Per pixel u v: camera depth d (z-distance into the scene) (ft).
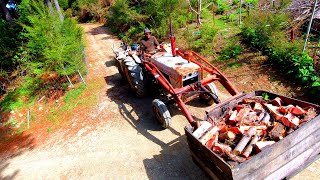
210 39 30.07
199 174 14.05
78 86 28.07
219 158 10.27
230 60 26.45
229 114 13.65
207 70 17.46
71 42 27.45
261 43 26.63
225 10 45.29
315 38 25.96
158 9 39.91
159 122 18.25
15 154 20.63
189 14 42.55
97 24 70.54
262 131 12.06
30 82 30.94
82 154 18.08
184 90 16.08
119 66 26.89
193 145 12.59
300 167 11.70
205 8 44.27
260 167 10.22
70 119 23.15
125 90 25.55
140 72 21.75
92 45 44.78
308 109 12.14
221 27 37.01
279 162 10.75
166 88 16.66
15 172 18.17
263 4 36.76
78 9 82.94
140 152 16.80
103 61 35.01
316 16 25.70
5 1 44.68
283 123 12.10
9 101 28.66
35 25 26.71
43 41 26.68
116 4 50.19
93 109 23.30
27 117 25.70
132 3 52.70
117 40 47.14
